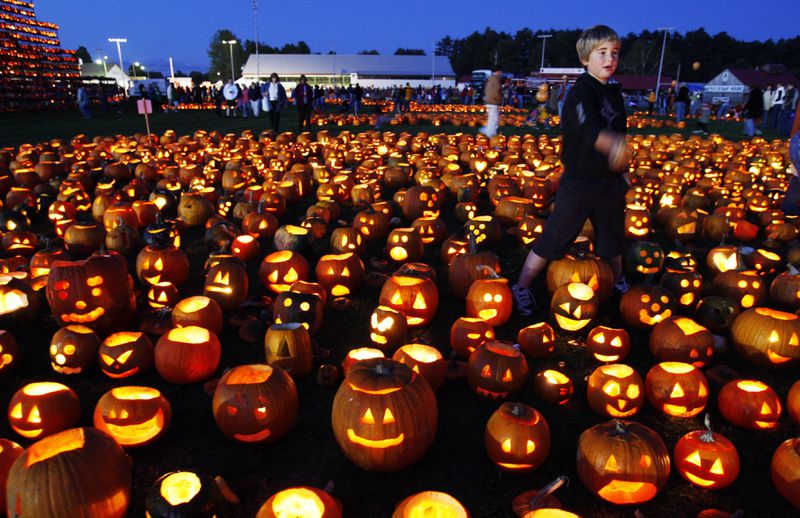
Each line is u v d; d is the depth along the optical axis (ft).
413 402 10.44
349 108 131.95
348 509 9.71
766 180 36.11
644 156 46.24
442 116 89.45
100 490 8.90
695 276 17.75
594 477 9.85
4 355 13.46
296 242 22.02
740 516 9.01
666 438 11.67
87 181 34.40
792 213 27.84
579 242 20.16
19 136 68.03
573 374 14.20
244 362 14.60
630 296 16.80
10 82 123.75
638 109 167.02
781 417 12.35
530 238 24.03
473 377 12.87
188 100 155.33
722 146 52.01
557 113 82.28
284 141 56.03
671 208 26.68
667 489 10.21
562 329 16.65
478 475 10.61
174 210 30.76
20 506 8.63
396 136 62.85
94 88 157.69
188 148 48.98
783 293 18.02
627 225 25.35
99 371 14.05
